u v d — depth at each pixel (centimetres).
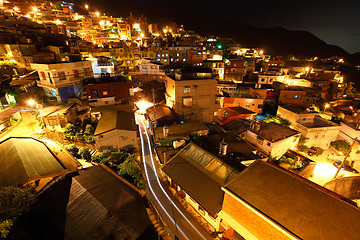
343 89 6619
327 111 5444
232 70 6169
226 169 1912
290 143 3027
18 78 3603
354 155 3303
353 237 1043
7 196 1263
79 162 2108
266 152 2809
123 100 3666
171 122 3281
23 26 5188
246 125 3244
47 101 3288
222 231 1673
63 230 1236
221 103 4319
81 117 3041
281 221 1147
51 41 4806
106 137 2495
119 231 1238
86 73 3856
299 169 2730
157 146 2619
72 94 3512
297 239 1038
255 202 1284
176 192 2123
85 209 1368
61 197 1466
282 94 4706
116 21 11169
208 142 2509
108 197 1472
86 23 9262
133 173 1966
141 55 6750
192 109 3709
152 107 3838
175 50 7000
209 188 1816
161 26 12225
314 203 1257
